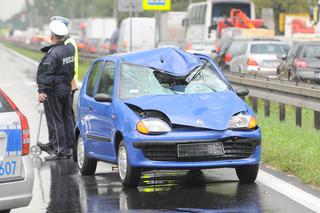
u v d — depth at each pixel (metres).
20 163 18.06
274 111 46.91
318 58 57.75
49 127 30.34
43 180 24.92
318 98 35.09
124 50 93.88
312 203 20.55
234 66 70.31
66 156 30.20
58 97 30.27
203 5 110.69
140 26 77.94
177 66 24.91
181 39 124.38
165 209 20.02
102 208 20.30
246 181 23.75
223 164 22.45
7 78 85.00
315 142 30.58
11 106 18.28
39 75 30.30
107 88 25.20
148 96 23.75
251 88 44.09
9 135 17.91
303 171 24.45
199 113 22.81
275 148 28.34
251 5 109.31
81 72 89.19
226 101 23.58
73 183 24.25
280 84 38.84
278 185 23.11
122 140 23.19
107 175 25.72
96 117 25.06
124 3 67.25
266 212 19.50
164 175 25.22
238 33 91.31
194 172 25.75
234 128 22.75
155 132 22.34
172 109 22.88
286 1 115.62
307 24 109.06
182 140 22.28
